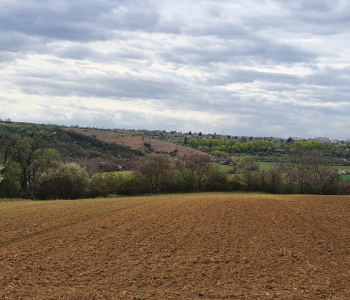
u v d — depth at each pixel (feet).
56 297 36.17
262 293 38.52
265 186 201.46
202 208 103.60
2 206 101.96
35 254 51.62
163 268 46.39
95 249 55.06
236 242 61.21
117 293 37.70
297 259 51.70
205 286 40.40
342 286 41.06
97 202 119.65
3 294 36.55
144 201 125.08
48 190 160.15
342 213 93.30
